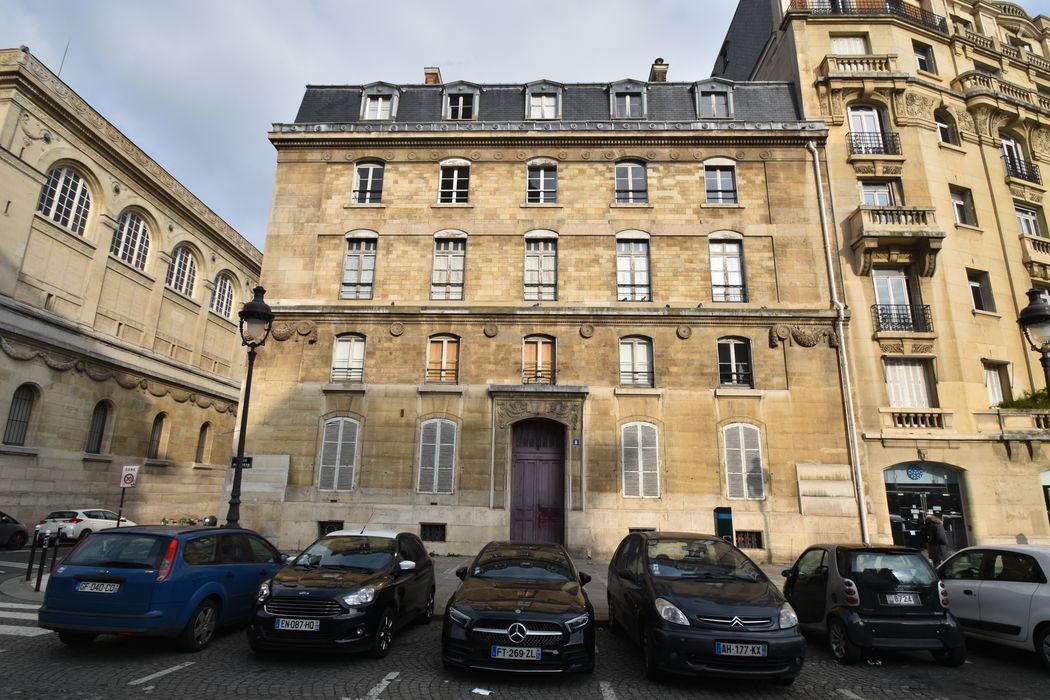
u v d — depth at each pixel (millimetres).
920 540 18000
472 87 21891
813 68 22359
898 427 18703
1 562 15945
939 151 21875
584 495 17734
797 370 18547
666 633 6824
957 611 9125
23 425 22797
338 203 20562
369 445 18312
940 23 24656
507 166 20812
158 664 7234
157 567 7582
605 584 13586
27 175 22469
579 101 21875
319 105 22016
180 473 31797
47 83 23234
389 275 19844
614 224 20062
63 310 24312
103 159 26297
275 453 18359
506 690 6711
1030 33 27391
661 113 21547
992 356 20141
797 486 17750
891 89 21766
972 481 18328
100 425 26719
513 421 18312
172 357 31484
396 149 21031
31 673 6707
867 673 7711
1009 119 23484
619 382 18625
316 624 7238
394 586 8297
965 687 7238
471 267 19828
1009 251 21672
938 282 20031
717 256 19906
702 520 17500
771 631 6805
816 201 20141
